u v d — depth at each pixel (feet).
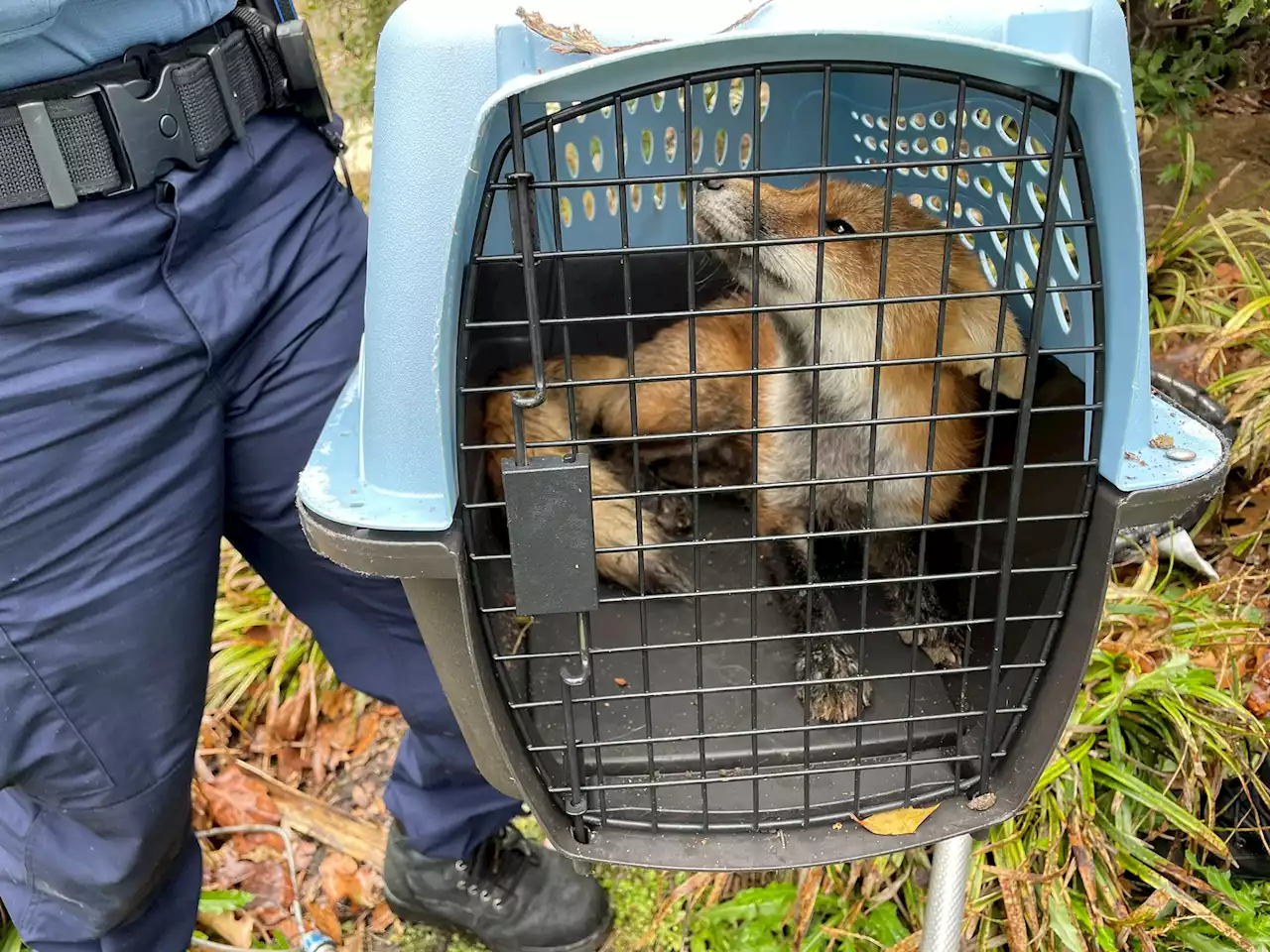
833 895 2.73
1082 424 1.91
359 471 1.68
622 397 3.22
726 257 2.62
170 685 2.07
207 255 1.93
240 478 2.18
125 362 1.82
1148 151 4.50
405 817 2.54
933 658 2.45
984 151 2.08
